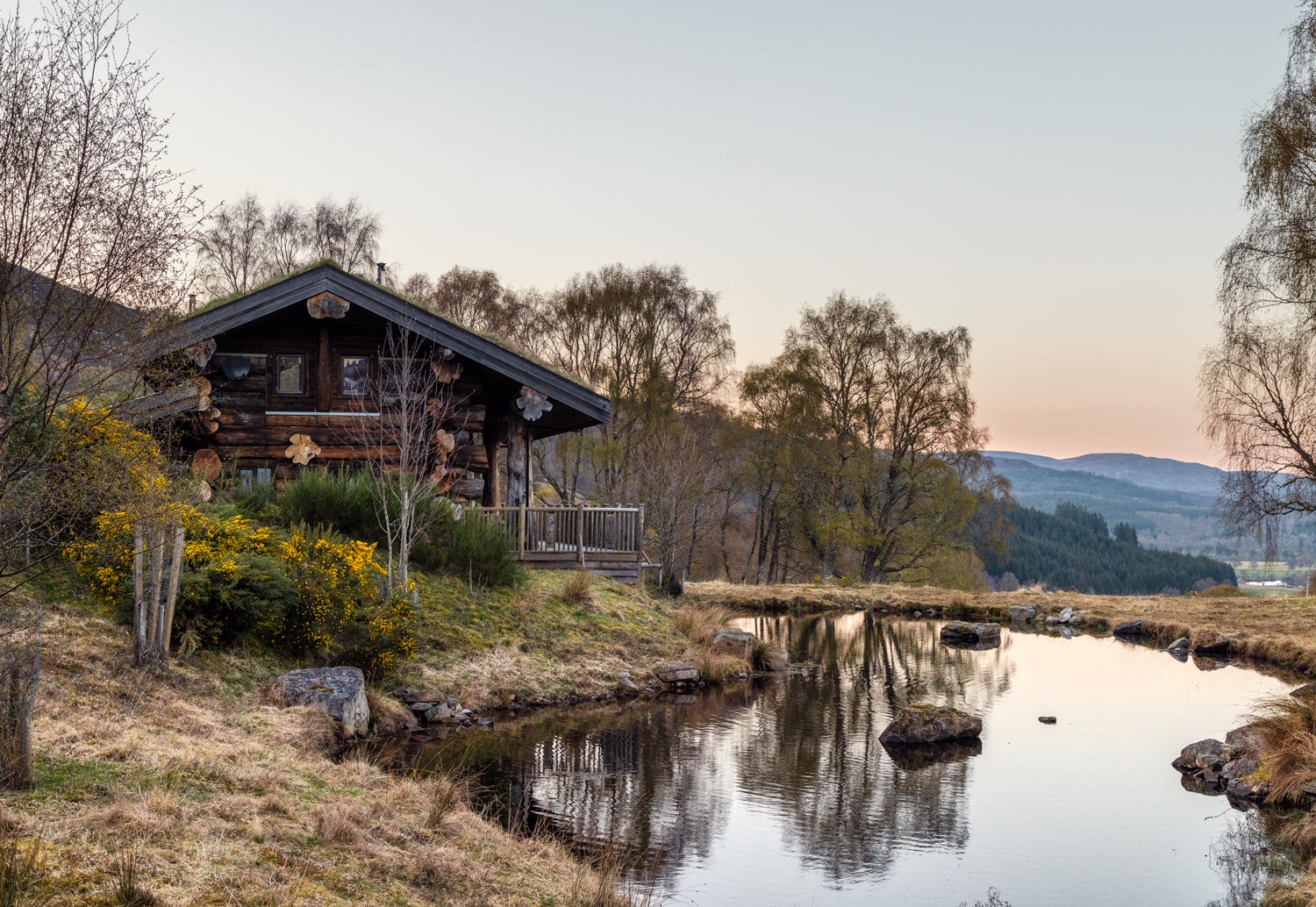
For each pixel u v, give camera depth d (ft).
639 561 71.82
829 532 148.05
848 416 152.15
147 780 25.23
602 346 142.10
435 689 46.50
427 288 165.99
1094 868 31.24
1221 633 84.64
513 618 56.90
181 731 31.42
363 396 65.77
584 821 33.47
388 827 26.32
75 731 28.09
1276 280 66.74
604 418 67.41
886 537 152.15
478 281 155.94
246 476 63.26
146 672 36.17
